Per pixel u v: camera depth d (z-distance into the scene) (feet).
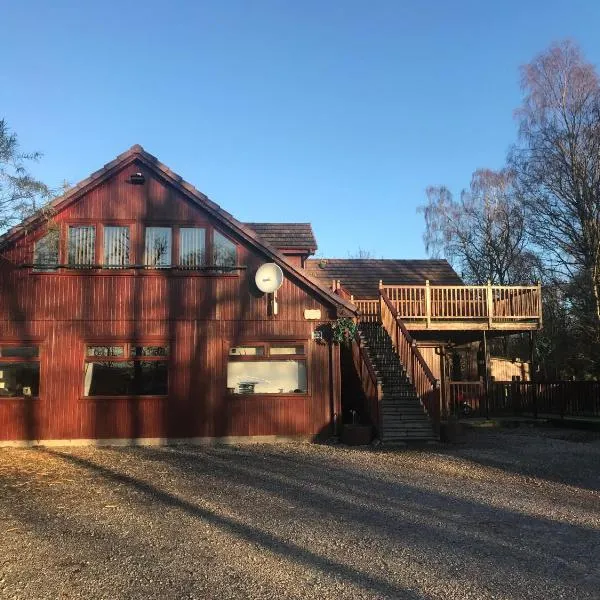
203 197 52.31
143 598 16.70
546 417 63.98
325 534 22.95
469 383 67.51
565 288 103.04
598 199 94.07
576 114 98.12
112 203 52.13
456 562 19.61
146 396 50.65
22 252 50.85
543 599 16.52
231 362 51.96
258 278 51.75
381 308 63.93
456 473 36.04
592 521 24.97
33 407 49.75
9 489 32.07
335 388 52.08
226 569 18.99
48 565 19.51
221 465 39.47
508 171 118.32
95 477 35.53
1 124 41.50
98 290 51.34
